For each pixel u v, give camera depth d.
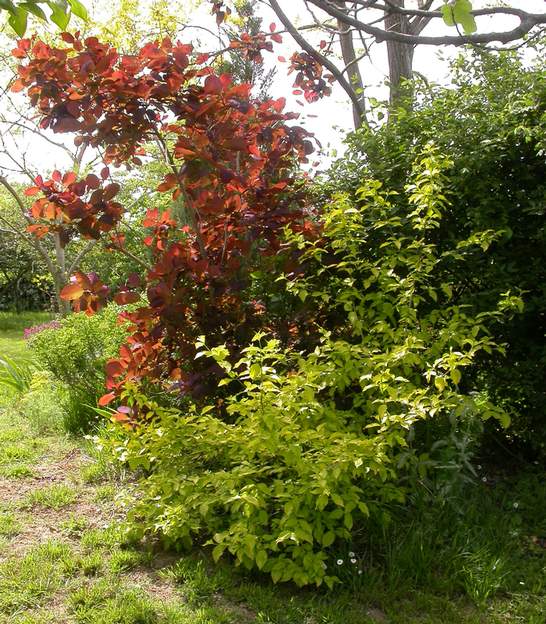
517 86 4.72
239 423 3.58
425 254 4.33
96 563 3.41
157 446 3.69
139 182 13.50
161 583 3.28
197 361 4.34
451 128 4.52
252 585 3.21
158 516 3.54
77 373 6.17
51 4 1.63
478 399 4.38
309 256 4.35
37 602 3.10
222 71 11.59
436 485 3.77
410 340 3.54
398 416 3.29
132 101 4.01
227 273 4.38
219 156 4.12
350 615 2.96
